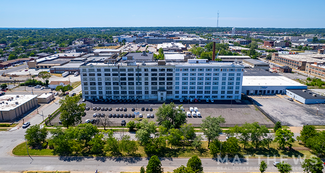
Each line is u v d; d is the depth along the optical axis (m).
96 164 94.25
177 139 105.06
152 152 102.31
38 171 89.62
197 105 162.25
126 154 101.50
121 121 135.88
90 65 167.75
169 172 86.62
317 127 127.75
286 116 143.75
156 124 132.12
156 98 174.25
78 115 124.62
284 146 107.19
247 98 174.75
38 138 107.69
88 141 106.31
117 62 183.88
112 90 172.12
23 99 155.25
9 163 94.50
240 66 166.00
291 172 89.12
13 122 134.38
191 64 174.00
